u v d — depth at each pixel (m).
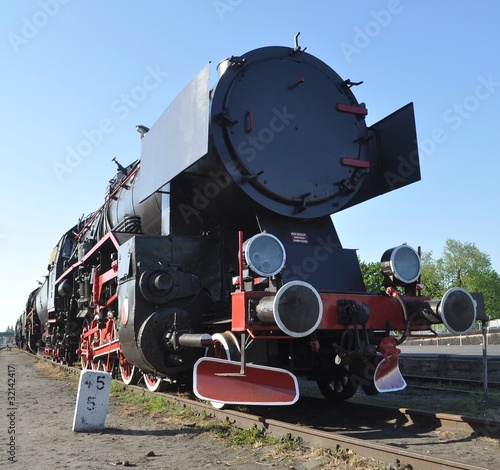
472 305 5.89
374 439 5.30
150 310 6.70
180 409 6.65
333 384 7.48
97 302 9.82
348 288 6.59
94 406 5.90
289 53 7.43
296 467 4.21
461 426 5.48
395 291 5.98
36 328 25.44
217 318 6.84
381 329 6.05
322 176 7.05
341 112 7.52
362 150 7.57
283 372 5.51
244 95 6.75
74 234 16.12
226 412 5.92
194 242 7.14
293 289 5.06
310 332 5.10
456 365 10.53
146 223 8.66
